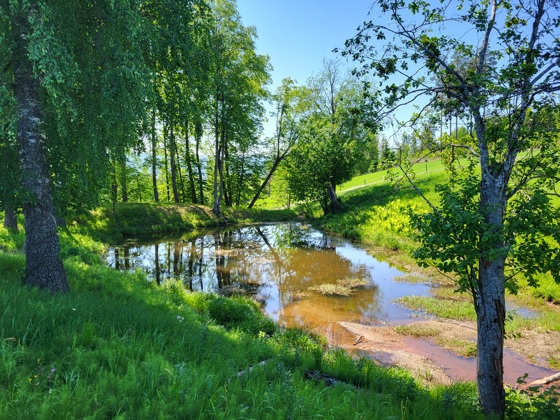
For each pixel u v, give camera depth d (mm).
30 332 4336
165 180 47906
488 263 5426
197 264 19703
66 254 14156
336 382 5902
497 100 4949
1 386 3074
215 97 30953
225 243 26016
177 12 8570
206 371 4391
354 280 16672
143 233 28766
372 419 4125
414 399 5859
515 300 13070
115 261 19141
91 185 8883
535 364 8719
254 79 33969
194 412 3232
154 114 8898
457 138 6609
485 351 5469
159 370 3916
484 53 5641
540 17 5102
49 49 5699
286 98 38594
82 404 2957
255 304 12938
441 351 9625
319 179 36344
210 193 49219
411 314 12406
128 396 3314
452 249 5074
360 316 12258
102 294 8750
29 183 7121
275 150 41594
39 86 7180
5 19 6121
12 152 7258
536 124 5215
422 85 5746
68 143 7762
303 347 8859
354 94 32125
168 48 8781
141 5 8156
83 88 7180
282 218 41125
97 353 4102
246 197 49969
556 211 5180
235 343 6824
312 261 20781
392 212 28922
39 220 7289
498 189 5363
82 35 7219
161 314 7195
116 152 7766
